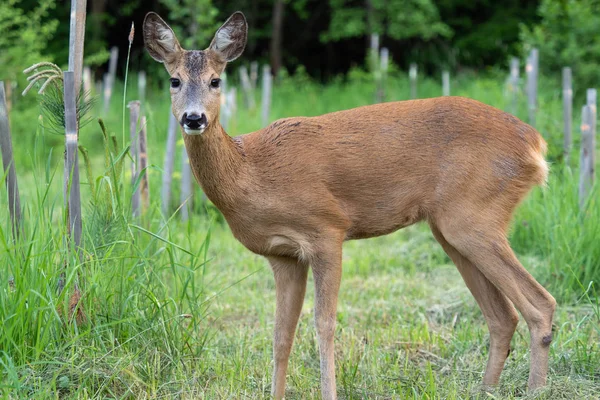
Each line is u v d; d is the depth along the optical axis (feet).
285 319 19.95
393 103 20.58
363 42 100.01
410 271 31.76
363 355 22.17
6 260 19.11
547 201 29.94
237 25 19.95
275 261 20.21
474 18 95.71
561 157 37.86
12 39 62.69
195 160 19.22
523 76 62.49
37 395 17.54
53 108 20.75
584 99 57.21
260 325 25.61
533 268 27.99
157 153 38.47
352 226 20.12
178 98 18.98
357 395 19.70
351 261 33.04
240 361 21.54
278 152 19.60
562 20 61.16
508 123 20.01
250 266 32.30
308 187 19.40
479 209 19.47
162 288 22.18
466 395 19.12
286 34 100.27
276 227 19.56
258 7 98.07
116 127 55.36
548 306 19.13
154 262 22.38
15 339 18.74
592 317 24.23
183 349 21.17
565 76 37.45
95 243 20.74
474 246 19.48
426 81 77.10
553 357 20.93
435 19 89.51
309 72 100.73
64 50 85.97
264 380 20.65
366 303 28.09
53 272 19.66
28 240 20.20
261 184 19.38
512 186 19.70
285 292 20.11
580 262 26.61
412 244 34.99
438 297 28.04
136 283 20.68
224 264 32.22
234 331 24.76
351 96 72.02
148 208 25.84
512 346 23.07
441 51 92.79
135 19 95.81
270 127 20.15
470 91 64.23
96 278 20.04
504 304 20.20
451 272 31.42
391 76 75.92
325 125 19.99
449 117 19.86
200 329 24.20
